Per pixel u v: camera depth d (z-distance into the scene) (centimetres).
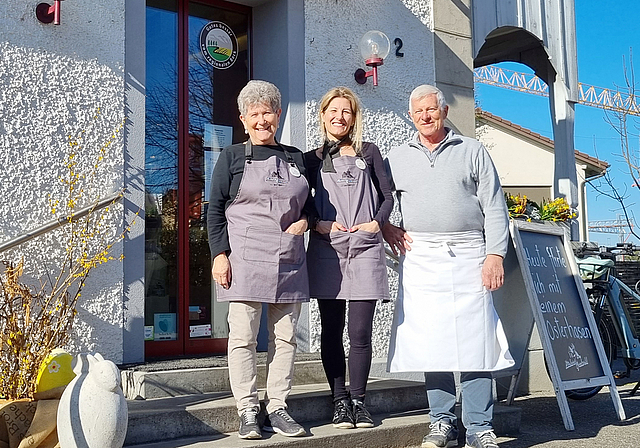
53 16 466
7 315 388
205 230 572
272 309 381
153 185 548
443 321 391
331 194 395
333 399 402
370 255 388
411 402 455
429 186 401
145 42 525
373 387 450
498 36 910
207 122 584
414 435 404
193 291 561
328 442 369
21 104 451
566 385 472
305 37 598
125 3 499
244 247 365
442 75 680
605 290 685
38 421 339
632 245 741
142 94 502
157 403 394
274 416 370
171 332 547
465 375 396
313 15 603
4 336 379
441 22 685
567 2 862
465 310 392
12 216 443
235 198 374
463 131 690
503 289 505
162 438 361
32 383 363
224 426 381
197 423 372
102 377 319
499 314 505
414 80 659
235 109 602
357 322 391
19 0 455
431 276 397
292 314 379
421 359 391
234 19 608
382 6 645
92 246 467
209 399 406
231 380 370
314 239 400
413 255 404
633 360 693
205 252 570
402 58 652
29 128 453
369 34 598
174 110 565
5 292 391
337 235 388
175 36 573
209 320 567
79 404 316
